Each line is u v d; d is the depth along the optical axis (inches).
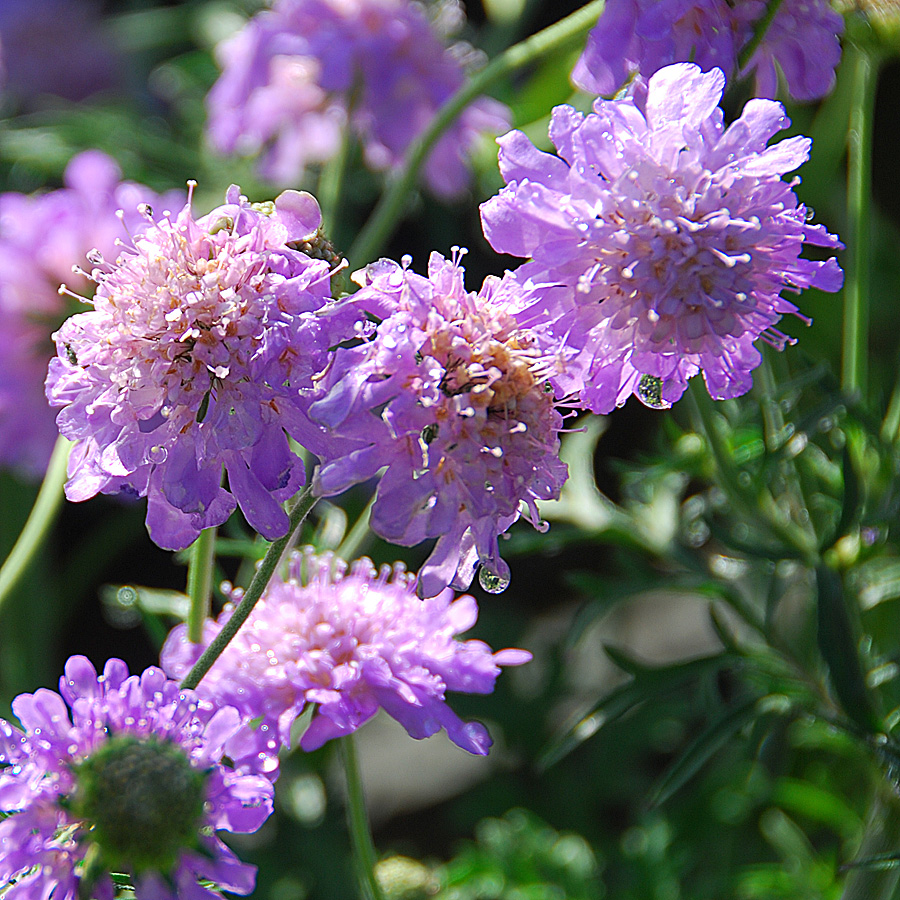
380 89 33.7
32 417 34.1
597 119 25.8
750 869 41.3
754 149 25.9
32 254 32.4
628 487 33.2
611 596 31.6
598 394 26.1
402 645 27.4
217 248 26.1
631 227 25.7
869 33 29.9
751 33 27.7
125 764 25.7
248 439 25.7
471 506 25.4
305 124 37.0
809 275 26.2
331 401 25.3
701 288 25.7
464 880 39.4
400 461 25.4
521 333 25.6
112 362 26.0
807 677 30.9
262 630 27.4
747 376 26.5
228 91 35.1
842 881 38.3
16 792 25.8
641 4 27.3
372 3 34.1
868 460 31.2
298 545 30.0
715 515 32.2
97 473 26.3
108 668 26.2
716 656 30.8
